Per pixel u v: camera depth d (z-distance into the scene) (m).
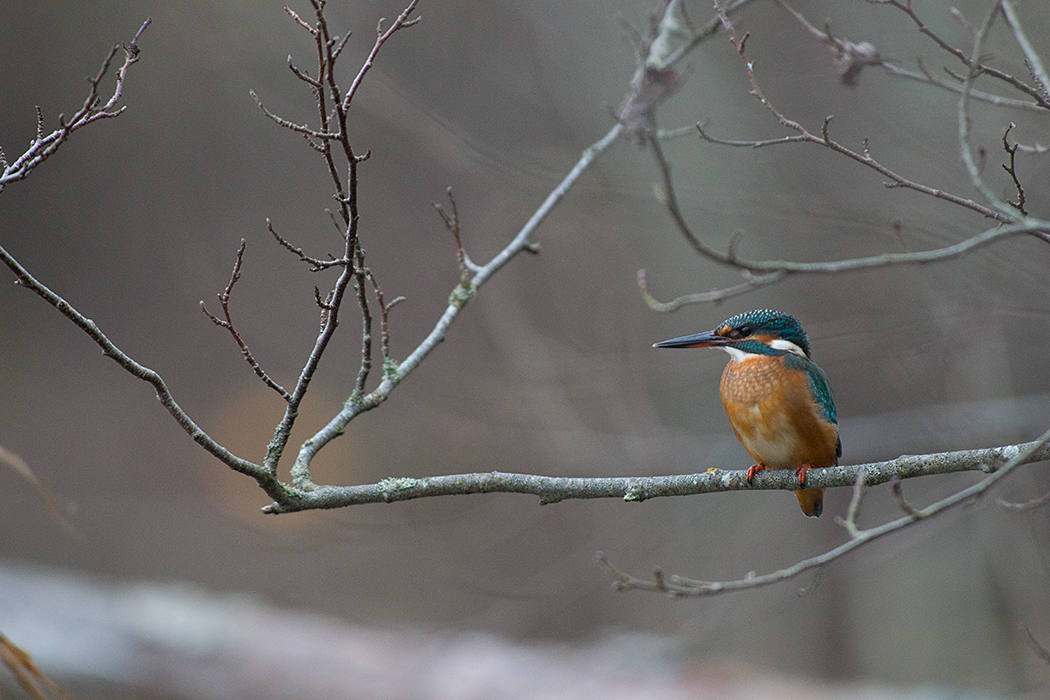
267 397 22.23
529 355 12.95
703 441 12.34
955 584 13.30
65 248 23.77
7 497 20.30
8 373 23.28
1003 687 11.41
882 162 11.52
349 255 4.87
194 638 11.38
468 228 15.65
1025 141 10.24
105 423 22.55
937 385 12.38
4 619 11.72
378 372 19.27
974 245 4.38
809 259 13.22
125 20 21.66
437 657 11.27
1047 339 11.84
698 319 13.63
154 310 23.95
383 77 12.27
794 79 12.05
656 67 5.79
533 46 13.59
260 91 13.06
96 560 18.42
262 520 18.91
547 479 5.76
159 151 21.83
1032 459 5.30
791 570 4.73
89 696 11.59
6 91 22.28
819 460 6.38
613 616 13.59
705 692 10.41
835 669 13.58
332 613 15.66
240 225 21.28
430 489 5.64
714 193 11.73
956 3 11.05
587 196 12.92
